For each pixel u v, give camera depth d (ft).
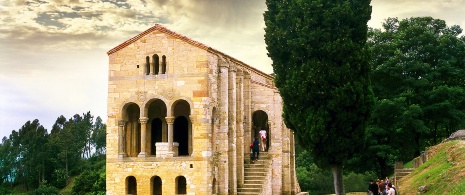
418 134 181.47
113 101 144.87
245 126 162.09
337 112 110.42
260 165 157.89
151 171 139.74
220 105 146.72
